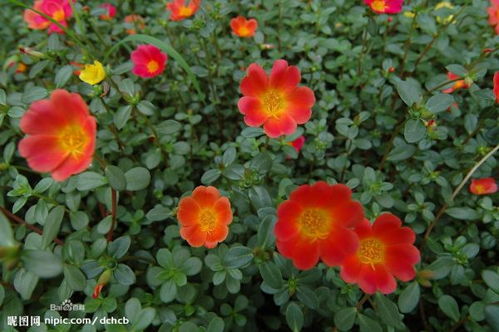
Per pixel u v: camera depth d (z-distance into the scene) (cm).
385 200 22
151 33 33
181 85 30
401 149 23
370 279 16
